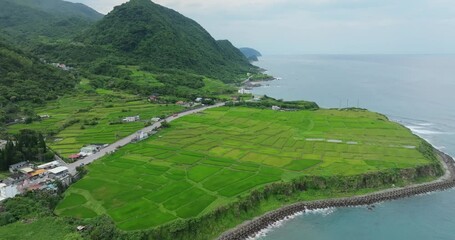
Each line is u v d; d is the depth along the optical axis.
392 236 102.19
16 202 102.81
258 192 117.31
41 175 124.31
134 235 90.62
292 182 125.19
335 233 104.00
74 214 101.56
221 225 102.44
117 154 151.75
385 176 132.62
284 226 107.88
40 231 91.81
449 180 137.62
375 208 118.56
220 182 123.31
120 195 112.69
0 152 132.62
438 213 115.00
